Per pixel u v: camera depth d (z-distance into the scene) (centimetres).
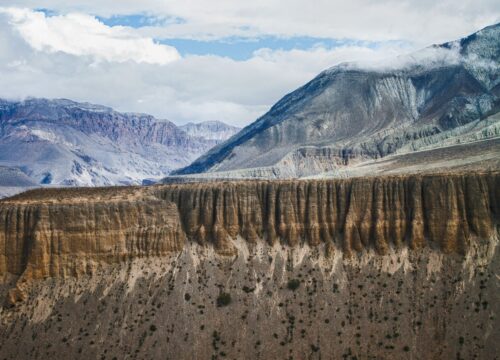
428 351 19812
